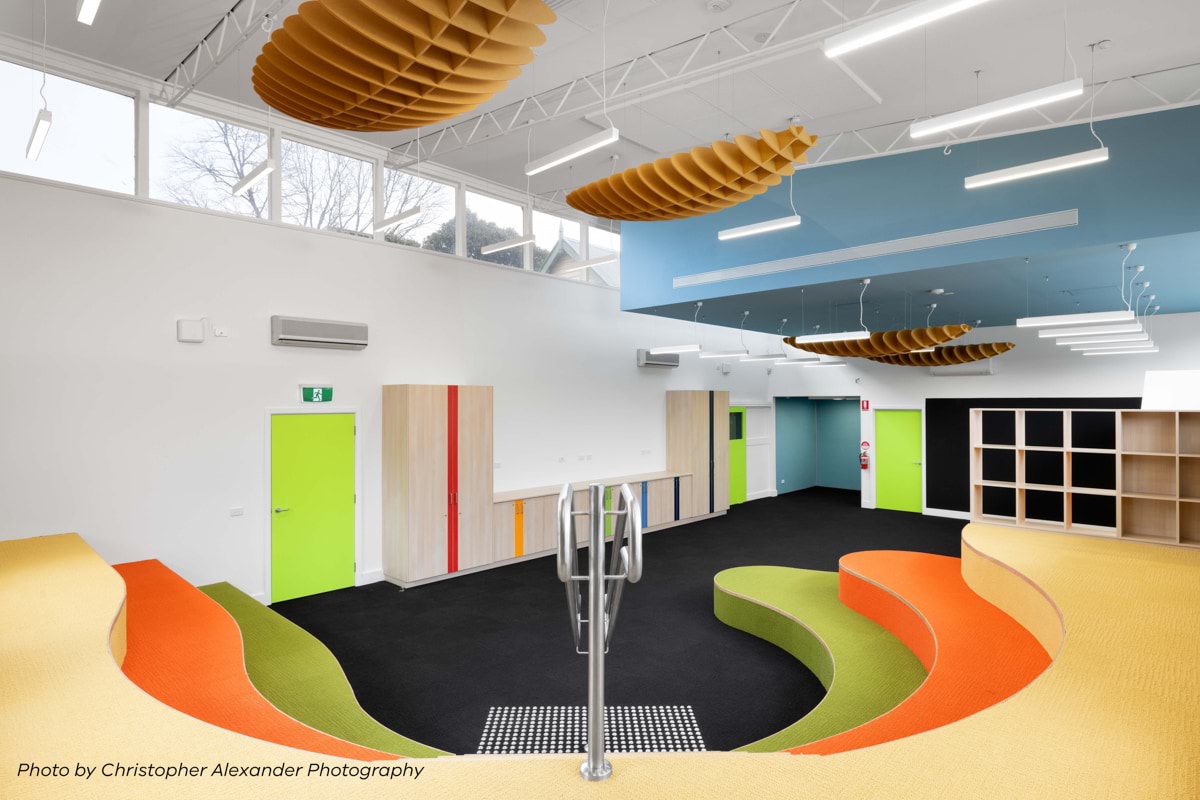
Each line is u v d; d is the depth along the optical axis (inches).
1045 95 137.9
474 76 98.7
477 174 346.9
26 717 76.4
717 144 146.2
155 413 236.7
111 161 236.1
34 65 219.6
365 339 288.2
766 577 259.6
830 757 64.6
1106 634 103.7
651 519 414.3
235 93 252.8
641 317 443.5
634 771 61.4
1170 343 371.6
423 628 239.6
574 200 181.3
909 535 402.0
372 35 87.2
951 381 456.4
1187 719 73.5
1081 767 63.1
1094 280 258.8
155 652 152.4
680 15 210.1
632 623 246.2
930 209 234.2
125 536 230.1
